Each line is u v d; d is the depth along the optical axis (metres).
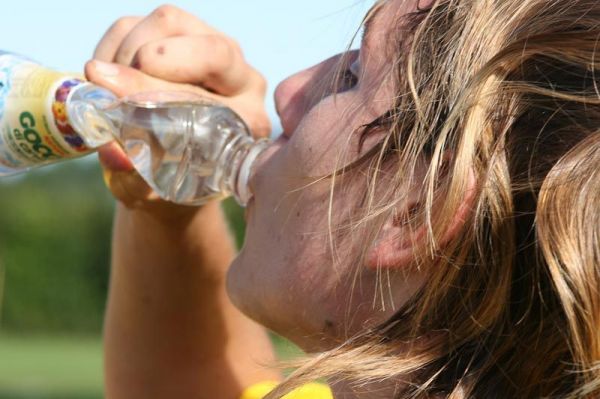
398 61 1.76
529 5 1.67
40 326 27.20
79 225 27.20
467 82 1.64
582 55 1.57
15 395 14.34
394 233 1.68
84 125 2.11
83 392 15.00
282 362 1.75
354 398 1.75
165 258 2.54
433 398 1.61
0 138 2.14
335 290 1.78
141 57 2.22
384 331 1.66
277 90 2.04
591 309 1.47
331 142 1.80
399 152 1.68
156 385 2.57
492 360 1.57
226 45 2.28
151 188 2.38
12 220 26.95
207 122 2.18
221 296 2.60
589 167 1.51
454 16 1.71
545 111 1.57
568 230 1.49
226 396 2.57
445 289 1.61
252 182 2.02
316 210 1.81
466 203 1.59
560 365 1.53
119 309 2.61
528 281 1.56
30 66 2.15
